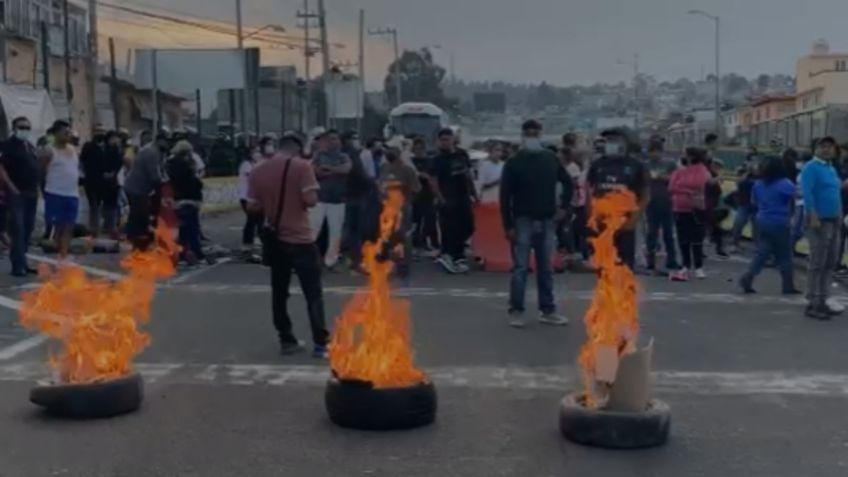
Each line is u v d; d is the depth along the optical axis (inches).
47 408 294.0
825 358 382.0
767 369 362.6
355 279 590.6
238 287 563.8
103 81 1802.4
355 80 2134.6
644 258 649.0
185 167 657.0
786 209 542.9
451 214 632.4
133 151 773.9
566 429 272.1
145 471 248.7
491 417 296.2
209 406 308.0
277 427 285.9
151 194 635.5
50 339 407.8
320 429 283.9
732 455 261.9
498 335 421.4
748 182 762.2
